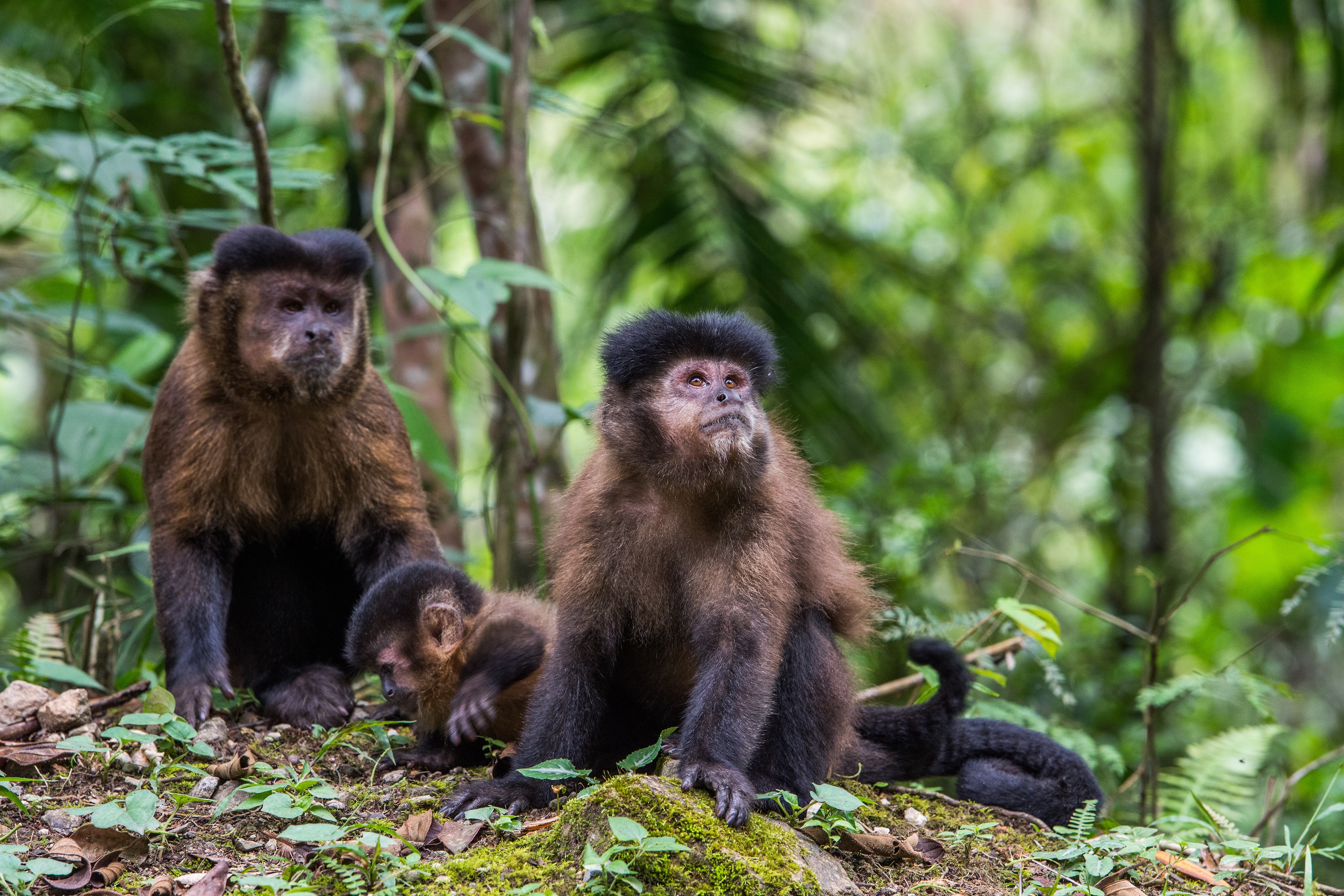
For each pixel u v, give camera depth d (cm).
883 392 2102
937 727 920
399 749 952
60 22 1794
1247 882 801
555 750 802
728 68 1755
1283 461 2117
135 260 1315
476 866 702
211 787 820
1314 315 2030
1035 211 2459
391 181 1451
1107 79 2302
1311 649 1800
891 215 2292
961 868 778
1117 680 1443
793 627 818
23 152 1697
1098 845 778
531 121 2105
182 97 1905
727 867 670
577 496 862
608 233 1911
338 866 684
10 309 1288
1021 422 2214
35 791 800
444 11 1413
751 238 1731
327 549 1091
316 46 1992
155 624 1127
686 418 796
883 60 2275
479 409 2297
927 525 1462
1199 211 2247
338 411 1042
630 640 853
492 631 923
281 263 1019
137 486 1572
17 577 1599
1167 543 1872
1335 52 1750
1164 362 2039
